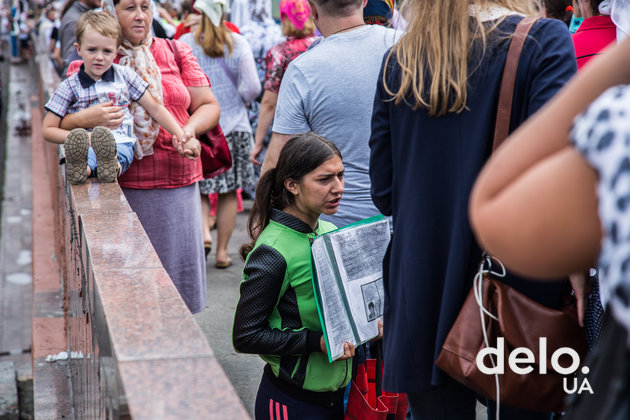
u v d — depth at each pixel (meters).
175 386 1.44
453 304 1.90
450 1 1.87
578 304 1.78
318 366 2.60
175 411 1.35
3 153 17.64
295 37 5.54
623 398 0.97
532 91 1.82
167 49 3.85
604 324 1.18
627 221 0.86
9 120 20.75
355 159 2.98
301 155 2.55
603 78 1.04
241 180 5.86
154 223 3.73
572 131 0.96
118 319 1.79
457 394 2.04
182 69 3.89
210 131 4.00
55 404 4.11
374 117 2.11
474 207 1.07
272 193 2.68
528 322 1.79
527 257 0.97
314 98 2.96
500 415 2.01
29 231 12.25
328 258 2.51
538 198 0.95
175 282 3.83
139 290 2.01
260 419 2.73
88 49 3.56
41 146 13.87
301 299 2.61
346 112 2.94
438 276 1.94
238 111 5.88
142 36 3.66
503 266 1.84
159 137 3.71
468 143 1.88
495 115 1.87
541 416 1.97
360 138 2.96
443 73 1.86
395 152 2.03
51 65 9.56
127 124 3.61
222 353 4.38
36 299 5.80
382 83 2.05
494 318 1.82
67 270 4.36
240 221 7.37
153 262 2.27
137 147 3.66
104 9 3.64
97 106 3.54
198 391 1.42
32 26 30.78
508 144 1.07
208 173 4.08
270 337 2.54
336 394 2.69
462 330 1.83
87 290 2.52
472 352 1.81
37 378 4.39
